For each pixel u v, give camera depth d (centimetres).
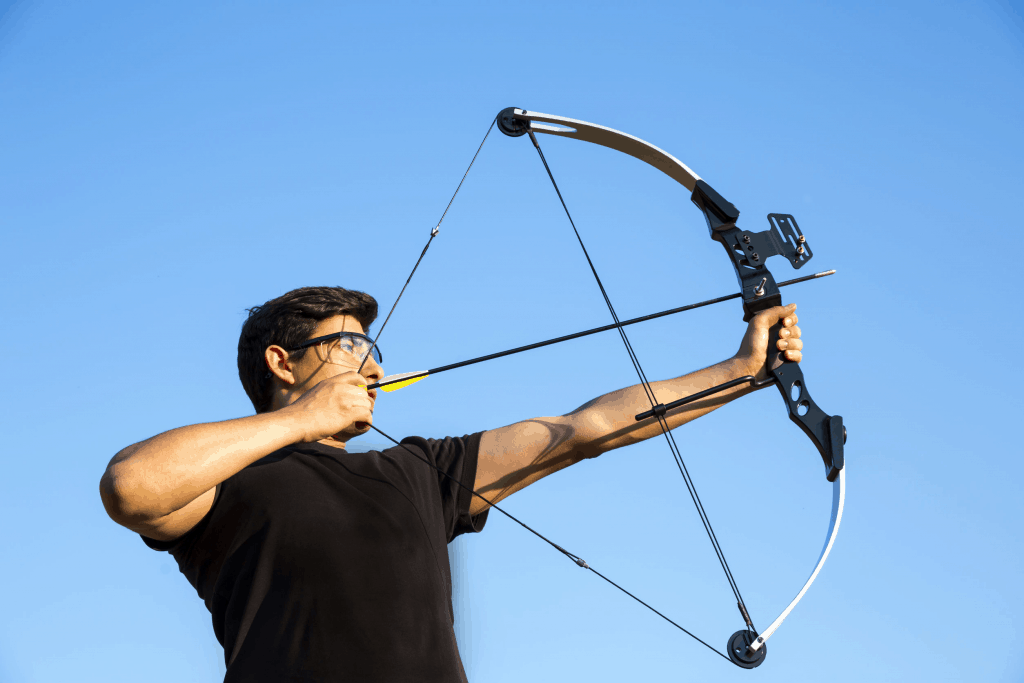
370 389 249
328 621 194
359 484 222
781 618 235
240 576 199
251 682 187
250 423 195
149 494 180
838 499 263
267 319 268
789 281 276
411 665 196
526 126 312
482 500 254
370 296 278
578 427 254
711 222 287
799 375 266
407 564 211
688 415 260
